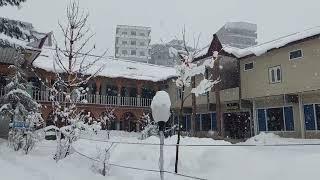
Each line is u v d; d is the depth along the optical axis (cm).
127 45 9131
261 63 2491
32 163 1083
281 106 2427
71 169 1002
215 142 1647
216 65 2711
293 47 2253
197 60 2747
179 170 1088
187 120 3372
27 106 1656
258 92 2488
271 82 2395
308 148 1645
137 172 1014
